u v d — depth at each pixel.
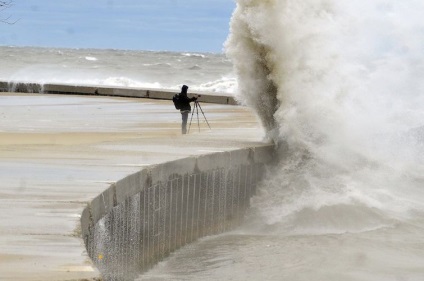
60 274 15.33
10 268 15.73
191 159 33.88
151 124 60.81
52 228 19.36
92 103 88.19
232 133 48.62
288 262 29.88
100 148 37.59
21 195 23.83
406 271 28.19
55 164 31.25
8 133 50.72
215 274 28.33
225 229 37.16
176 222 32.53
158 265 30.16
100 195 24.03
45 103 86.81
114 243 25.59
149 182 29.97
